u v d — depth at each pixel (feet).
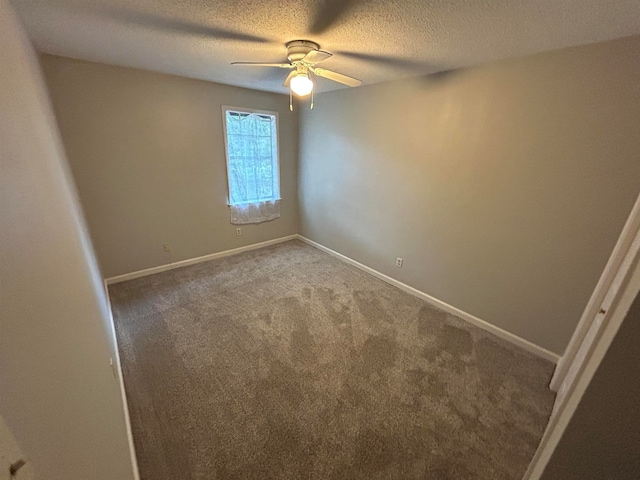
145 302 9.31
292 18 5.00
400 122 9.39
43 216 2.48
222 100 11.21
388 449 5.07
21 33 4.87
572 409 1.50
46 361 1.72
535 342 7.47
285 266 12.27
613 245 5.96
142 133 9.83
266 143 13.00
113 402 4.07
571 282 6.65
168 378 6.40
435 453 5.02
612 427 1.41
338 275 11.59
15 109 2.57
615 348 1.30
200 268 11.86
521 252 7.34
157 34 5.96
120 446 3.78
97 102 8.81
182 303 9.33
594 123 5.80
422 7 4.44
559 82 6.09
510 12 4.52
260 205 13.57
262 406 5.80
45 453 1.39
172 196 11.03
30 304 1.65
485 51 6.30
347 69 8.14
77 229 5.48
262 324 8.38
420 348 7.56
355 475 4.66
